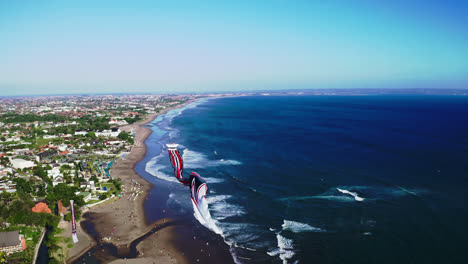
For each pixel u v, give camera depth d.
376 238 70.94
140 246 73.88
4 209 83.06
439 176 108.19
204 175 119.81
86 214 91.62
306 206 89.12
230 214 86.94
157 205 98.12
